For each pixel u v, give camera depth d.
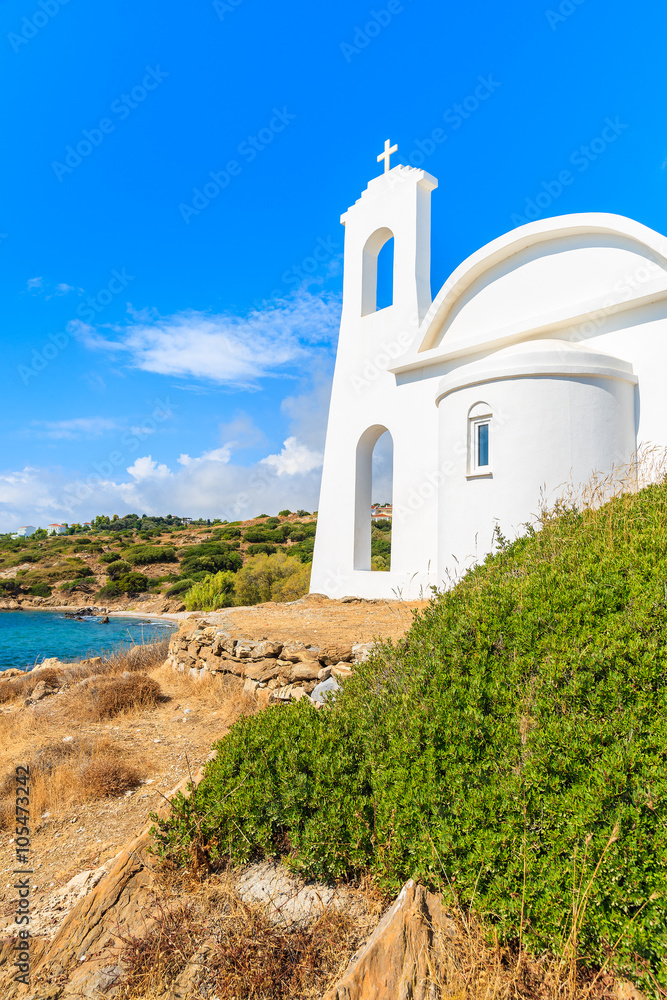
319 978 3.03
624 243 11.66
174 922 3.46
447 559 12.23
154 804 6.04
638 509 6.82
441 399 13.05
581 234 12.42
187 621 12.55
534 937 2.82
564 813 3.01
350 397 17.98
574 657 3.73
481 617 4.73
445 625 5.09
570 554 5.61
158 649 14.20
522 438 11.01
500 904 2.91
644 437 10.94
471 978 2.72
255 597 28.73
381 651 5.81
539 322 12.37
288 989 3.00
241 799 4.11
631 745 3.09
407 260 16.80
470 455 11.91
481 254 13.78
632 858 2.74
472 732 3.69
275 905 3.55
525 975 2.78
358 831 3.70
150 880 3.99
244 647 9.41
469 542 11.70
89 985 3.33
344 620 11.48
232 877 3.89
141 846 4.20
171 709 9.57
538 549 6.54
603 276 11.98
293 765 4.17
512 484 11.02
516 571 6.06
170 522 94.00
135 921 3.68
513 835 3.08
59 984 3.41
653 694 3.37
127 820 5.79
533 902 2.88
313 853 3.71
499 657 4.34
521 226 12.97
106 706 9.22
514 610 4.67
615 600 4.22
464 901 3.12
